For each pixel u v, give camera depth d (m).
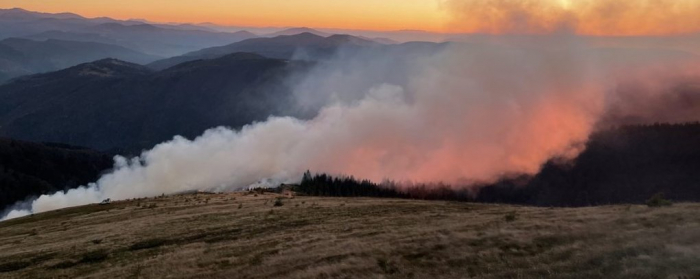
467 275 25.48
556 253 27.52
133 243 49.34
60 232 66.06
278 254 36.00
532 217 42.34
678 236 27.72
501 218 43.00
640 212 38.22
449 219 46.66
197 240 48.50
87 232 62.09
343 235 41.44
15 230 76.94
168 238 50.50
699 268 21.38
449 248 31.41
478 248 30.83
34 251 50.47
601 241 29.12
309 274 28.69
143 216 74.69
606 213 40.25
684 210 36.34
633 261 23.77
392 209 63.97
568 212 44.56
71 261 43.75
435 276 26.05
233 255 37.91
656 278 21.09
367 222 49.53
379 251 32.38
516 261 27.05
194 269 34.50
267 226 53.16
